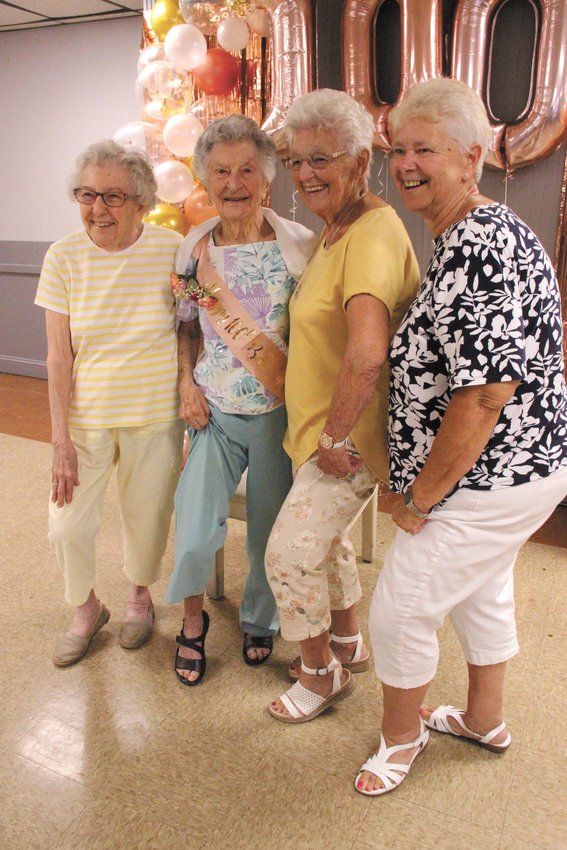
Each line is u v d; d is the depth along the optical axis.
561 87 2.67
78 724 1.83
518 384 1.22
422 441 1.39
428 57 2.74
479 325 1.18
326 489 1.62
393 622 1.46
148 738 1.78
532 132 2.75
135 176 1.76
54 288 1.85
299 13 2.77
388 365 1.57
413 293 1.55
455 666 2.06
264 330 1.78
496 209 1.24
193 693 1.95
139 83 2.79
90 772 1.68
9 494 3.26
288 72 2.83
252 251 1.76
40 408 4.70
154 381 1.92
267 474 1.88
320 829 1.52
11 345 5.62
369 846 1.48
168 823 1.54
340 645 2.02
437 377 1.32
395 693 1.56
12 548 2.75
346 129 1.48
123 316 1.86
